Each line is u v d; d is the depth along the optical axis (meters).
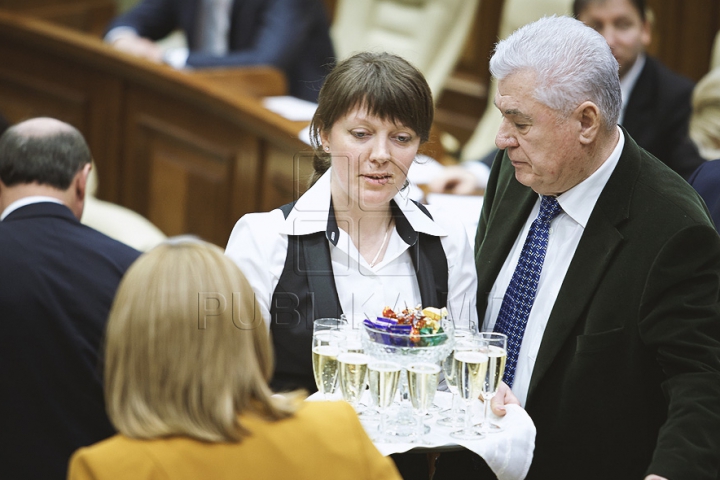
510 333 3.96
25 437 3.99
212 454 2.54
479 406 3.50
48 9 12.58
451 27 10.01
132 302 2.59
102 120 9.12
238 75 8.91
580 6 6.95
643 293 3.59
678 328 3.51
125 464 2.47
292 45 9.68
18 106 9.62
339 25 10.82
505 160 4.35
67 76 9.24
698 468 3.28
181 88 8.41
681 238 3.55
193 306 2.58
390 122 3.43
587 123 3.63
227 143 8.27
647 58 7.19
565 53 3.57
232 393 2.60
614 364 3.67
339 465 2.66
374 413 3.36
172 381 2.56
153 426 2.53
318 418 2.73
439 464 4.02
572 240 3.84
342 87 3.45
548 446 3.78
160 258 2.64
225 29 10.03
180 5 10.33
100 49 8.84
